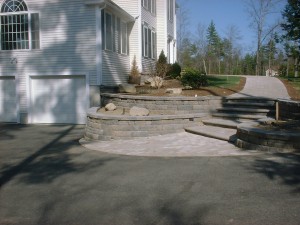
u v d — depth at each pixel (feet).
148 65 68.85
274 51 156.76
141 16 63.67
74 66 51.90
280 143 25.61
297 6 76.64
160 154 27.96
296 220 14.34
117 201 17.56
